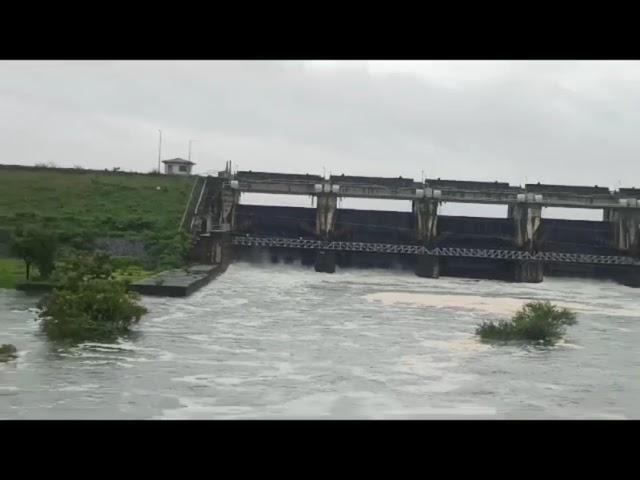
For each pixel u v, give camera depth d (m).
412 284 63.06
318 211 73.06
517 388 22.89
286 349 28.44
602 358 28.77
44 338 27.95
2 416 17.61
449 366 26.11
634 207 72.06
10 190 69.38
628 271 71.81
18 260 55.66
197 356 26.17
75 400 19.42
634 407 20.81
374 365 25.88
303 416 18.53
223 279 58.91
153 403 19.45
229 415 18.47
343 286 57.78
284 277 64.38
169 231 63.03
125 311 29.39
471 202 73.38
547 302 39.19
